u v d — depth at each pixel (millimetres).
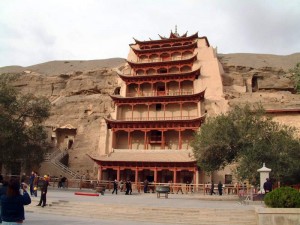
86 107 84938
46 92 97500
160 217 23891
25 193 10688
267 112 61531
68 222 20781
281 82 86375
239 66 90312
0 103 47469
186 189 53781
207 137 42031
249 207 26812
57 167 66812
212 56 82562
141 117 74188
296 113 59906
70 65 112500
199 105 69875
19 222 10125
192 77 75625
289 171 39531
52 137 82125
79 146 77750
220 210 24266
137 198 38344
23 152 49906
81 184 55094
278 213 20141
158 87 79062
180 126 67125
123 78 78938
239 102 71250
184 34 94500
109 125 71688
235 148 41844
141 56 89562
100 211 26031
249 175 38938
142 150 67625
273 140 41000
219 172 60531
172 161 59531
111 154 67062
